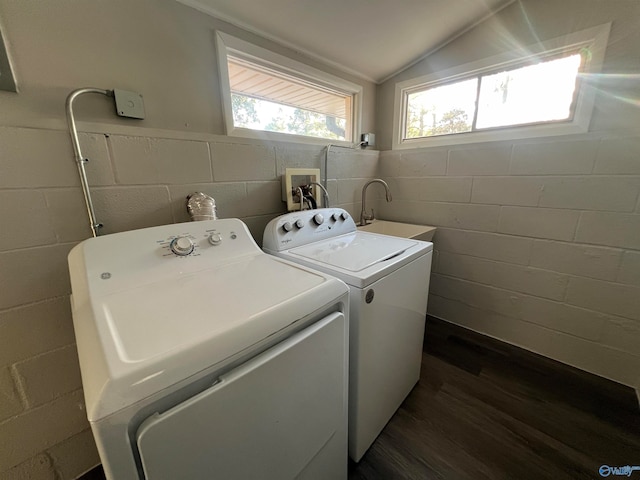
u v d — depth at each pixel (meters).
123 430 0.42
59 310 0.99
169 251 0.89
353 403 1.05
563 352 1.69
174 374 0.47
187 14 1.19
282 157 1.61
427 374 1.62
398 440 1.23
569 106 1.51
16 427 0.96
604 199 1.43
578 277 1.57
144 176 1.11
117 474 0.43
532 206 1.66
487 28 1.69
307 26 1.47
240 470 0.59
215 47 1.29
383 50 1.82
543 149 1.57
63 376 1.03
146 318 0.60
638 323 1.43
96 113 1.01
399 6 1.44
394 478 1.08
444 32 1.75
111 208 1.05
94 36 0.98
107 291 0.72
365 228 2.17
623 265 1.43
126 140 1.05
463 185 1.93
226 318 0.60
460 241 2.01
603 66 1.37
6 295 0.89
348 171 2.11
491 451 1.17
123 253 0.81
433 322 2.19
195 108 1.26
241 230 1.09
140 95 1.10
